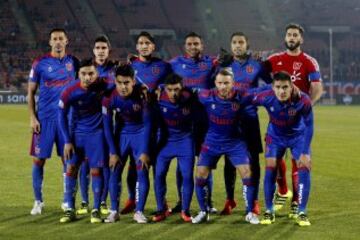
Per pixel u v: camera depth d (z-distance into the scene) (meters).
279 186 10.27
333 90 52.75
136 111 8.75
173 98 8.57
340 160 15.98
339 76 57.38
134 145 8.90
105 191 9.65
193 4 65.19
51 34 9.77
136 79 9.02
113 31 60.06
